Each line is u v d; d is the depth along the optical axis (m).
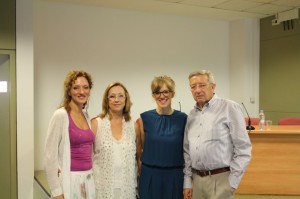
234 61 6.01
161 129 2.42
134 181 2.42
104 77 5.08
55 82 4.73
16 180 3.82
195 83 2.32
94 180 2.33
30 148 3.86
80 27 4.89
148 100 5.41
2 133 3.79
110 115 2.42
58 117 2.16
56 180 2.13
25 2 3.78
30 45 3.82
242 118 2.24
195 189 2.32
